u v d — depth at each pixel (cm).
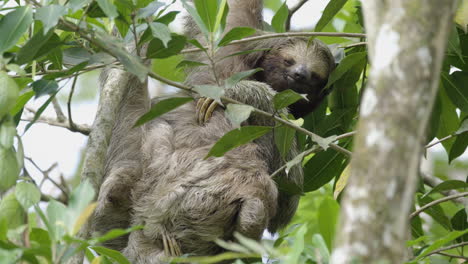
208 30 998
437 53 533
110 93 1126
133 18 929
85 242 746
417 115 523
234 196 1192
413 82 527
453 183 1234
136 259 1177
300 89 1465
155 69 1584
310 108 1508
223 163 1230
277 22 1485
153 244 1189
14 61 877
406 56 530
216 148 1015
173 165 1229
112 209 1224
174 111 1323
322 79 1495
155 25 904
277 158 1365
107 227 1255
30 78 959
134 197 1212
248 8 1548
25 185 829
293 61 1474
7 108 805
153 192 1212
